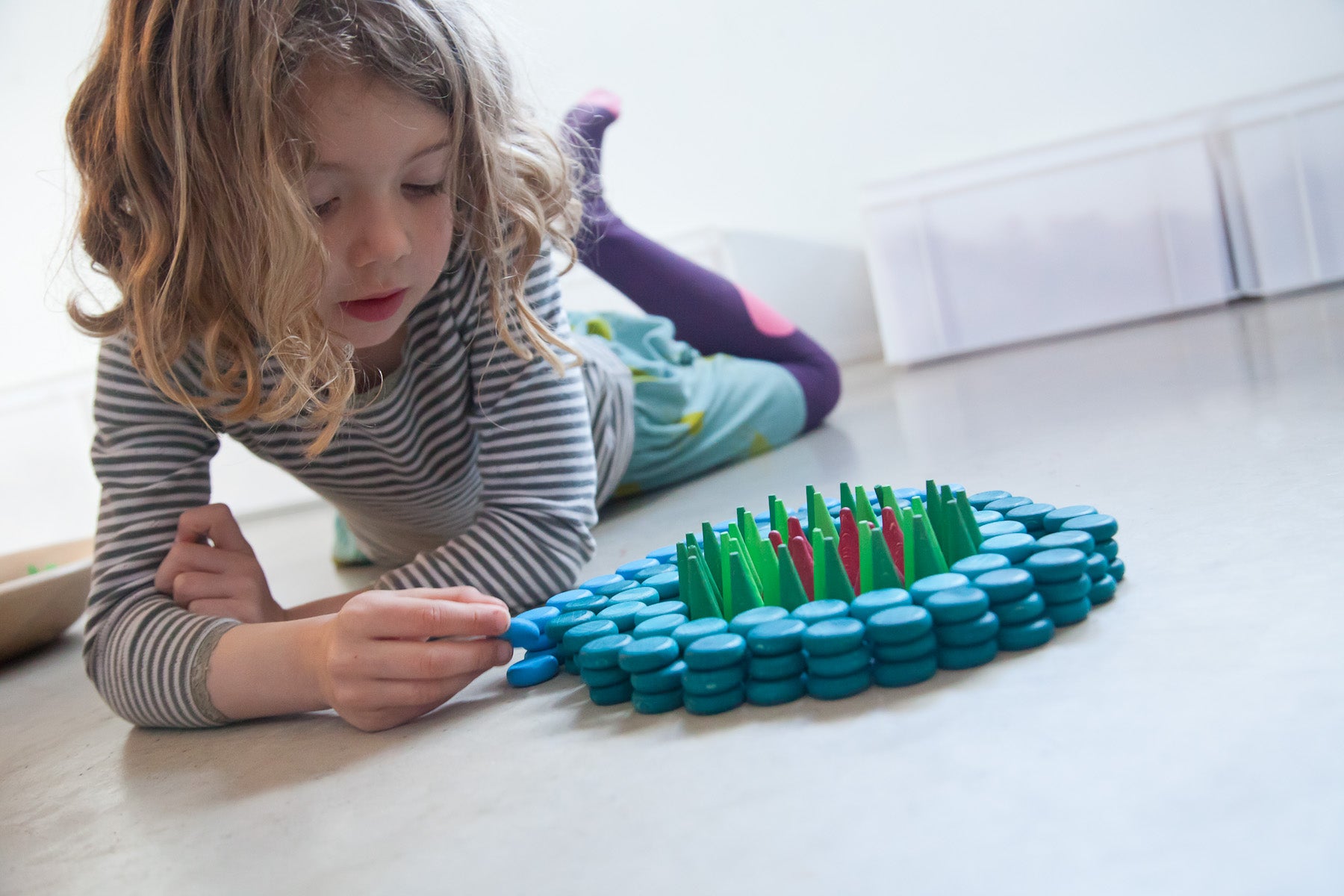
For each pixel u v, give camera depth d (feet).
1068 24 7.41
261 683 2.12
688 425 4.42
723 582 2.13
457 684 2.05
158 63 2.08
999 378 5.61
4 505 7.34
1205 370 4.33
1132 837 1.16
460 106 2.17
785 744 1.59
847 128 7.88
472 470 3.11
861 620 1.80
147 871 1.63
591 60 7.98
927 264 6.74
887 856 1.22
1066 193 6.56
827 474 3.90
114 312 2.43
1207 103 7.30
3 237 7.81
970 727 1.51
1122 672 1.58
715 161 8.05
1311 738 1.28
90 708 2.86
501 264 2.51
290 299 2.04
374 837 1.57
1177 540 2.17
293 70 1.92
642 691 1.86
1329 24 7.05
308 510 7.70
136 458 2.48
